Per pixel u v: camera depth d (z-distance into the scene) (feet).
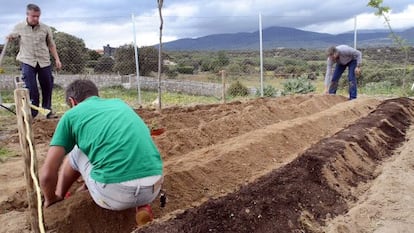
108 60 55.31
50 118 29.30
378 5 43.19
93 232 13.26
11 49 49.26
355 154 19.83
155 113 29.04
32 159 11.13
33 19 26.78
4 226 13.08
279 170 16.44
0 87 46.55
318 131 26.21
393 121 27.37
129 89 52.85
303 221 13.16
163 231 11.43
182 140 21.80
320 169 16.61
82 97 12.44
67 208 13.20
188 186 16.38
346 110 31.09
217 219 12.17
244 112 28.02
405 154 21.47
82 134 11.66
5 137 25.25
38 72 28.19
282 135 23.09
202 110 32.55
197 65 61.41
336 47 36.86
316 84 52.37
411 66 54.44
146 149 11.78
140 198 11.89
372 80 54.24
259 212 12.77
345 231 13.29
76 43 50.90
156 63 56.95
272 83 51.67
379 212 14.76
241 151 19.79
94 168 11.79
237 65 55.72
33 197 11.35
